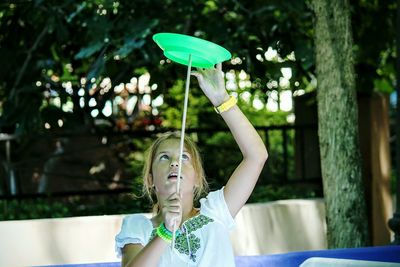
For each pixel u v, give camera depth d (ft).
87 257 19.63
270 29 24.21
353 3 25.85
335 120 18.19
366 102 25.31
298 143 26.91
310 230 22.40
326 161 18.39
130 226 10.14
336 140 18.20
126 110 31.83
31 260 19.24
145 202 24.29
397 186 18.21
